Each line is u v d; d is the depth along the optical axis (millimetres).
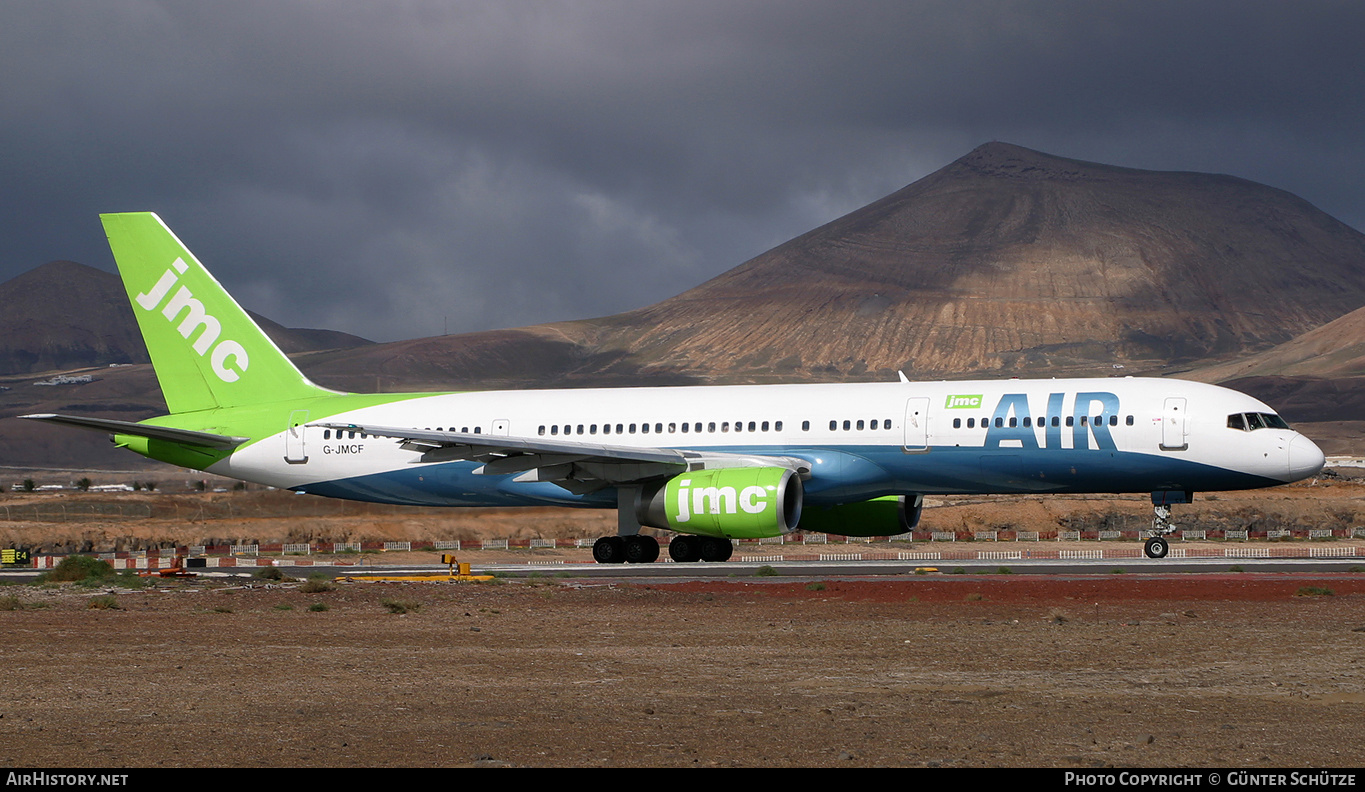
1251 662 55781
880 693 49000
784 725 42781
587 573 111500
